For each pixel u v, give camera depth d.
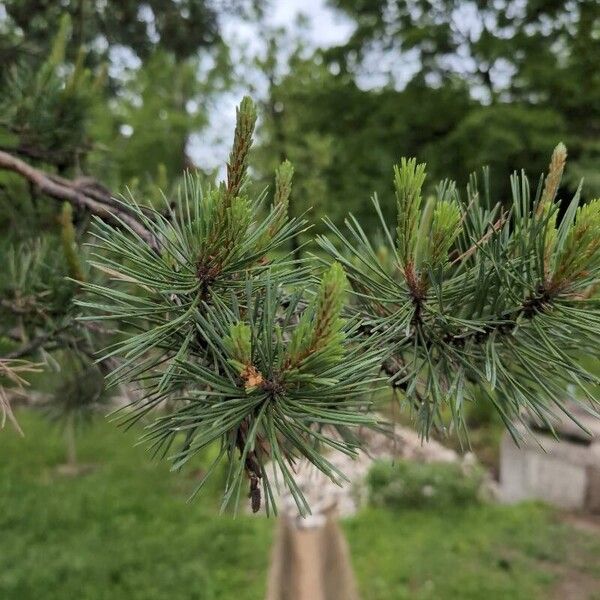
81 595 4.86
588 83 10.38
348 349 0.85
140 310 0.87
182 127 13.30
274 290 0.84
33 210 2.21
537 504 6.50
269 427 0.75
